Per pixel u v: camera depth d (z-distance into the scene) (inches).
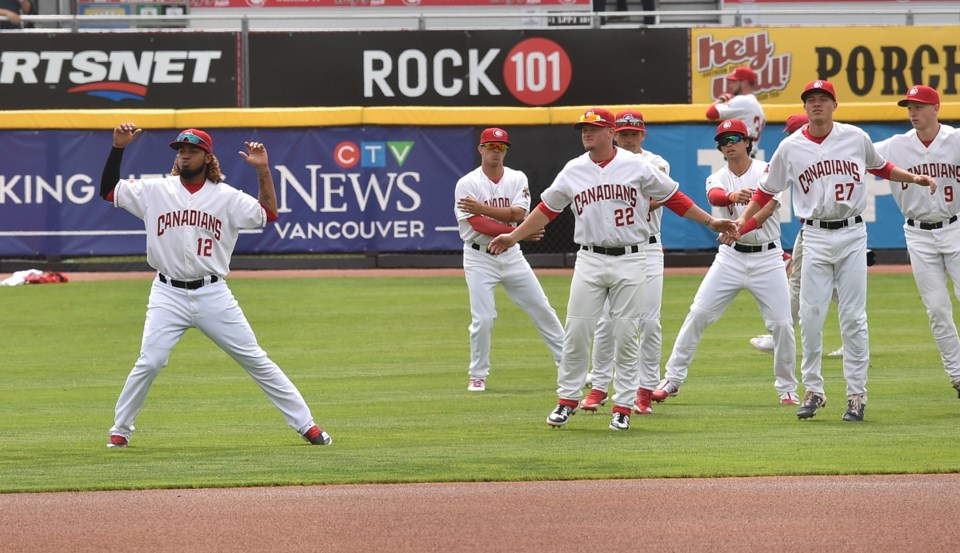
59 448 895.1
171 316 884.6
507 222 1165.1
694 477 754.8
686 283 1920.5
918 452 828.6
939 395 1106.7
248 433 964.0
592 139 906.7
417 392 1168.8
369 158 2091.5
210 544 623.8
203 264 875.4
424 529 646.5
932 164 1036.5
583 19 2469.2
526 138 2092.8
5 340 1520.7
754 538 624.7
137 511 687.1
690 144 2081.7
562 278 1980.8
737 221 959.6
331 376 1267.2
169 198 872.3
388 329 1578.5
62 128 2069.4
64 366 1349.7
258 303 1766.7
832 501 693.3
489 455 839.1
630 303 928.9
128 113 2073.1
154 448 893.2
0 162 2069.4
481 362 1179.9
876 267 2087.8
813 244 968.9
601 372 980.6
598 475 762.8
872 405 1056.2
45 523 664.4
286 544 622.5
